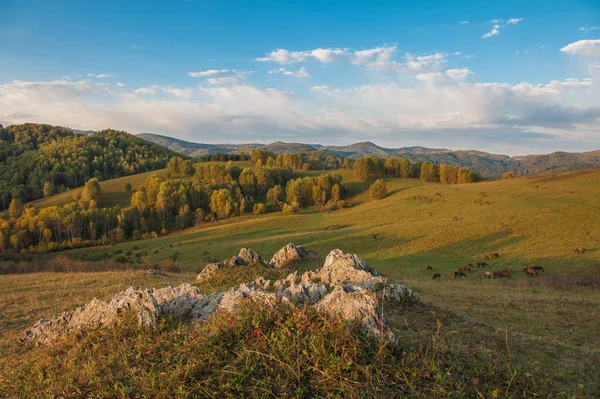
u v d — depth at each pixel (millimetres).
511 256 49594
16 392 7148
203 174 158625
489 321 14570
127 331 8492
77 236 105500
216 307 9578
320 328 6742
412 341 7734
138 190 137000
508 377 6727
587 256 44594
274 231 91125
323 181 127250
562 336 12734
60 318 11383
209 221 117188
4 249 92062
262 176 145500
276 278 20250
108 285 23344
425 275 42156
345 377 5719
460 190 105562
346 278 15938
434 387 5816
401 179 148125
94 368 6879
